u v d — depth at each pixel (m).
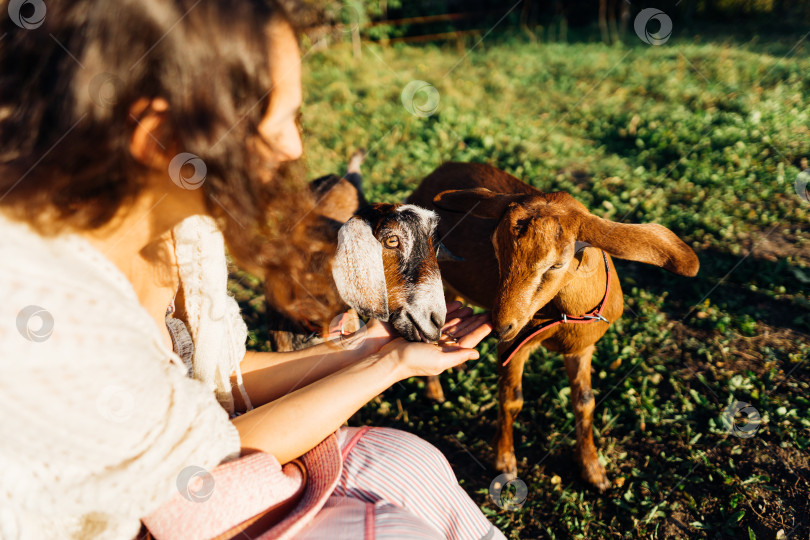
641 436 3.77
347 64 12.59
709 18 16.23
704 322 4.57
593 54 13.14
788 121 7.69
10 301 1.01
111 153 0.99
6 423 1.05
